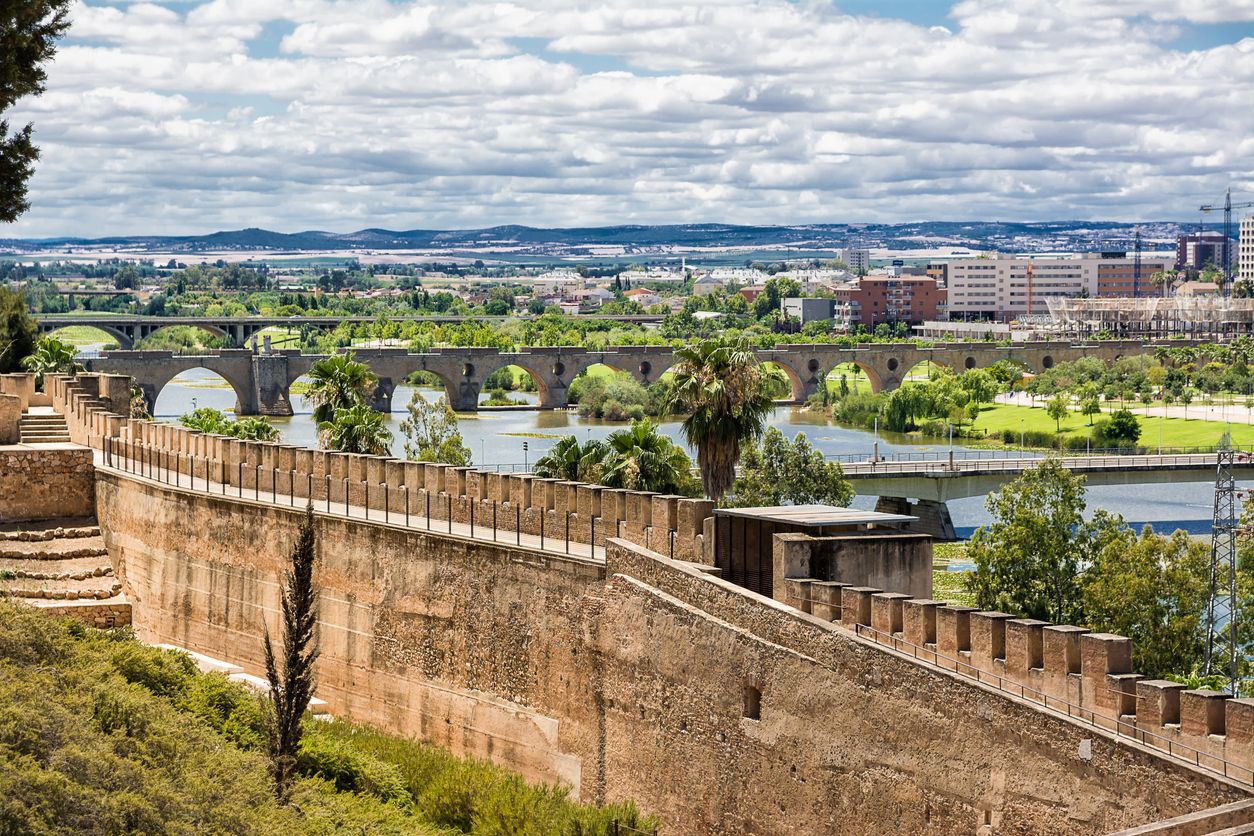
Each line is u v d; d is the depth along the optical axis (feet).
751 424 369.71
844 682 201.05
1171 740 167.43
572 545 260.83
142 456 362.94
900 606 202.18
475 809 239.30
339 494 311.27
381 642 286.66
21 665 214.07
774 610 212.23
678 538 241.35
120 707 211.61
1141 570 349.00
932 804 188.44
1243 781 160.45
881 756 195.42
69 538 362.12
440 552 273.95
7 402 387.55
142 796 180.45
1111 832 166.61
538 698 255.70
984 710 182.50
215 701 250.37
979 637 190.90
